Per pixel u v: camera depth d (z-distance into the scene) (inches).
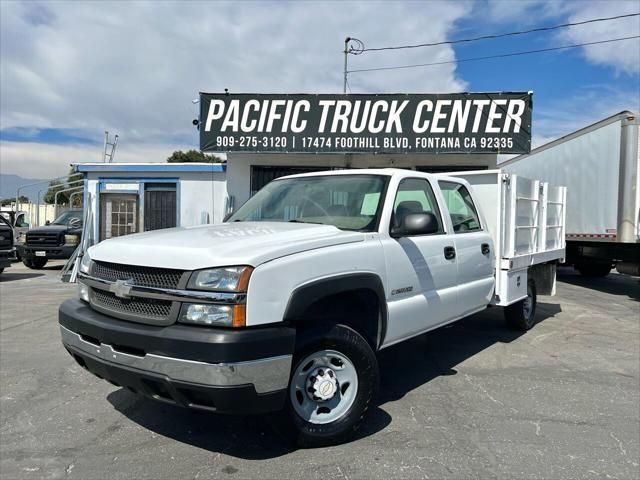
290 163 505.4
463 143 466.0
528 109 461.7
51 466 125.8
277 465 126.5
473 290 206.4
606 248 483.2
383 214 159.8
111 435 143.6
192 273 119.0
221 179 511.8
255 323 116.8
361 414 139.9
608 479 121.6
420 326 172.4
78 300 149.9
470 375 202.5
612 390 186.2
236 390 113.0
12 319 299.3
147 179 521.0
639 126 412.5
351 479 120.0
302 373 133.9
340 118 471.8
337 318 143.8
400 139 469.1
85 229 515.2
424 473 123.2
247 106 476.7
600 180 451.5
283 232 143.0
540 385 190.9
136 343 120.2
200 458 130.1
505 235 233.0
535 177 581.3
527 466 127.5
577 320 318.0
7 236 516.1
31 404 166.4
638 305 384.5
